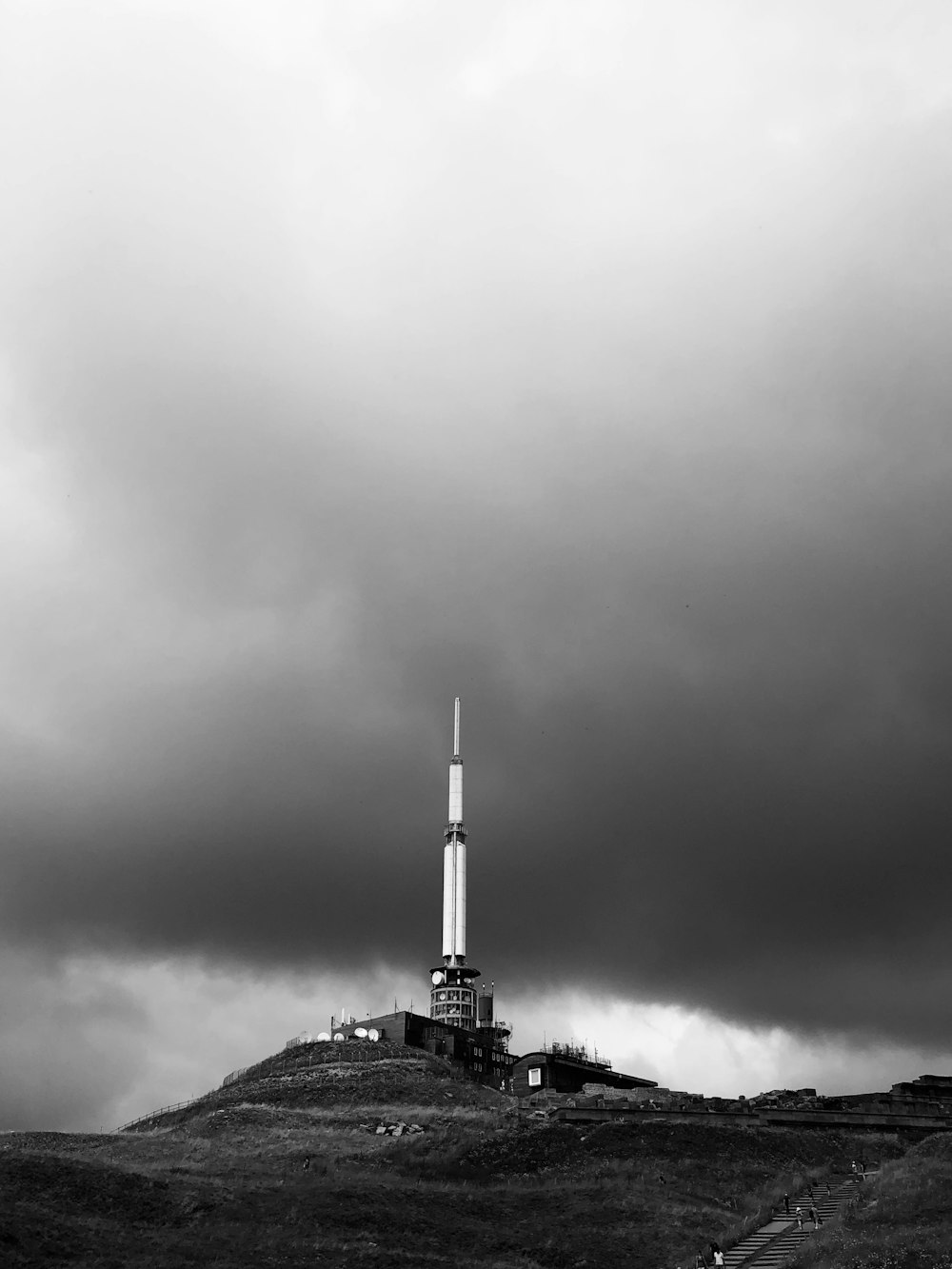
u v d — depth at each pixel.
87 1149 129.50
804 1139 134.38
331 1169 113.25
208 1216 92.00
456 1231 94.00
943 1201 91.75
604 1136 128.62
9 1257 77.12
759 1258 84.81
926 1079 156.00
